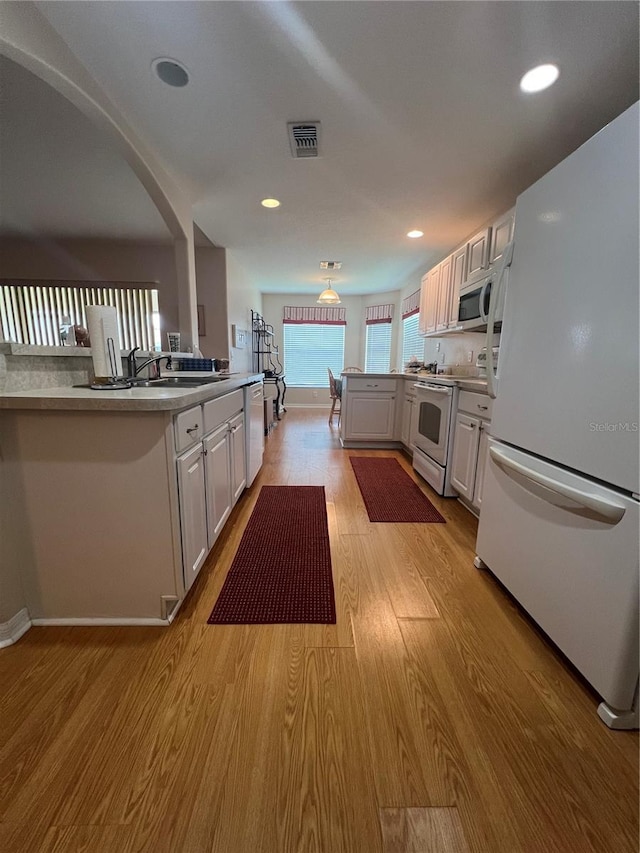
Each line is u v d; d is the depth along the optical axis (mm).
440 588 1637
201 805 814
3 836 754
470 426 2348
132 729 981
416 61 1461
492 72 1514
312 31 1327
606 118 1813
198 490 1548
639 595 923
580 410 1085
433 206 2904
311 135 1979
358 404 4145
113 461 1282
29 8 1266
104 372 1606
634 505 918
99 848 738
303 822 788
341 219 3219
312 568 1782
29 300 4426
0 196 3000
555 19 1266
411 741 963
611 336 967
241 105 1743
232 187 2602
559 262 1172
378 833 771
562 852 746
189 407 1461
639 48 1385
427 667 1206
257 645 1289
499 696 1104
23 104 1878
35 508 1301
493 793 848
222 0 1216
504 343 1522
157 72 1539
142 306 4422
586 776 888
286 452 4012
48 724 993
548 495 1232
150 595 1368
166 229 3760
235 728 988
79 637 1316
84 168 2539
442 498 2734
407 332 6027
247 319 5496
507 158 2193
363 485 2994
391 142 2039
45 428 1252
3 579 1265
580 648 1097
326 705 1062
